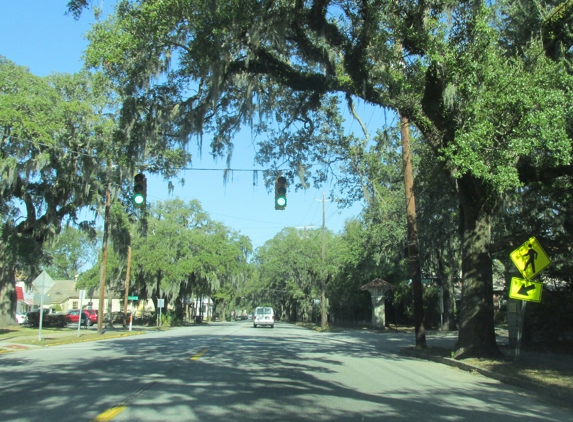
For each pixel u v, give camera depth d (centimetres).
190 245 5250
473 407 892
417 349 1986
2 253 3238
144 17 1384
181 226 5347
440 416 807
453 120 1433
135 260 4753
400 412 830
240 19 1349
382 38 1400
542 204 1858
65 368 1359
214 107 1494
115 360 1552
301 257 6094
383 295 4419
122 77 1577
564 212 1827
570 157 1226
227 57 1489
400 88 1501
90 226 3522
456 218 2636
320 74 1627
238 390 1010
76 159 2723
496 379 1240
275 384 1089
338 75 1623
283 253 6419
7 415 778
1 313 3441
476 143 1241
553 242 1875
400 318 5072
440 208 2581
